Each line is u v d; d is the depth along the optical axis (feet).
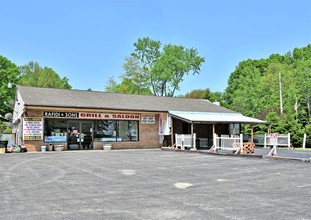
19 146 83.05
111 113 94.63
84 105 89.86
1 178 37.70
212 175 40.27
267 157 63.16
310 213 22.39
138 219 20.90
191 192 29.66
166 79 197.57
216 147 79.66
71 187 32.04
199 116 99.30
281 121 126.00
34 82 203.62
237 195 28.35
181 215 21.84
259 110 161.89
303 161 56.80
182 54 199.93
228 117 103.76
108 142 94.32
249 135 114.11
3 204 24.98
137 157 65.92
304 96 154.51
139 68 200.34
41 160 58.95
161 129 101.76
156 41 205.98
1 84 178.09
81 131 90.79
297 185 33.30
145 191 30.09
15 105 108.78
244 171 44.01
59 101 89.10
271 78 176.55
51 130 86.53
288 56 237.86
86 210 23.18
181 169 46.11
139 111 96.43
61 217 21.40
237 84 222.28
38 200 26.35
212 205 24.67
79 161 57.31
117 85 204.03
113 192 29.60
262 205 24.68
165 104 109.19
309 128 119.24
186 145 88.12
